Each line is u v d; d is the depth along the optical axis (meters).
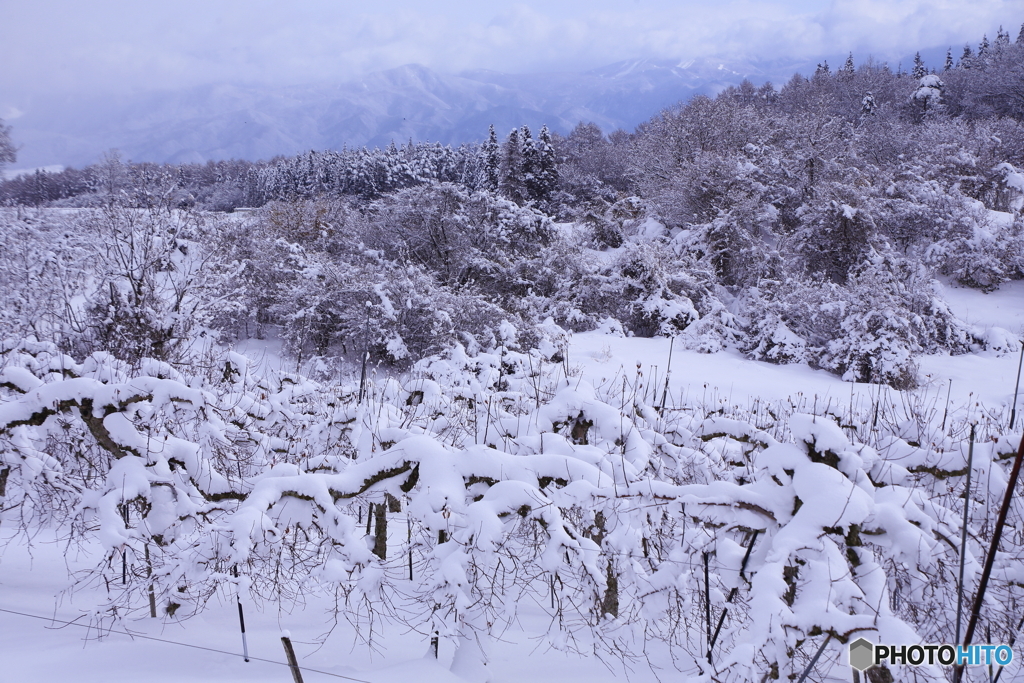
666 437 6.32
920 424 6.70
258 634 4.50
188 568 3.97
